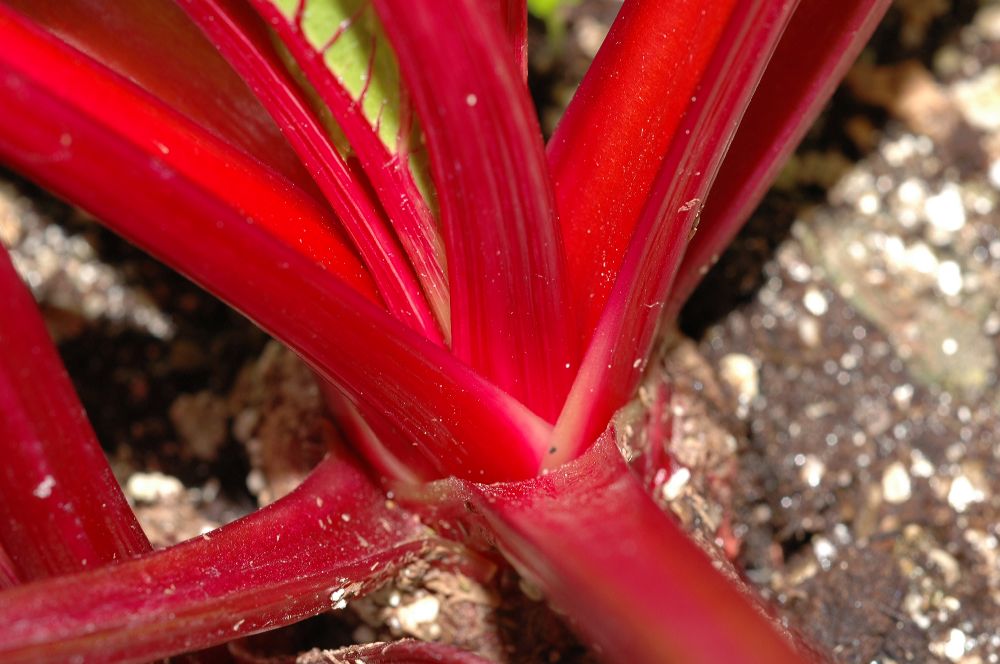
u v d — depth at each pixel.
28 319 0.26
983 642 0.33
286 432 0.33
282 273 0.25
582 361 0.27
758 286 0.37
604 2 0.42
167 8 0.29
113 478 0.27
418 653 0.29
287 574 0.28
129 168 0.24
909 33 0.41
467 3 0.24
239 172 0.28
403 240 0.28
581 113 0.28
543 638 0.31
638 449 0.30
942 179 0.39
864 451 0.36
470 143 0.26
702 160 0.27
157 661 0.28
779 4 0.25
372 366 0.27
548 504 0.27
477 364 0.28
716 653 0.24
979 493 0.35
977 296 0.37
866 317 0.37
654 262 0.27
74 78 0.26
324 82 0.28
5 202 0.39
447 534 0.30
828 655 0.29
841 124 0.40
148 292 0.38
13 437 0.26
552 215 0.27
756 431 0.36
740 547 0.34
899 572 0.34
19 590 0.25
